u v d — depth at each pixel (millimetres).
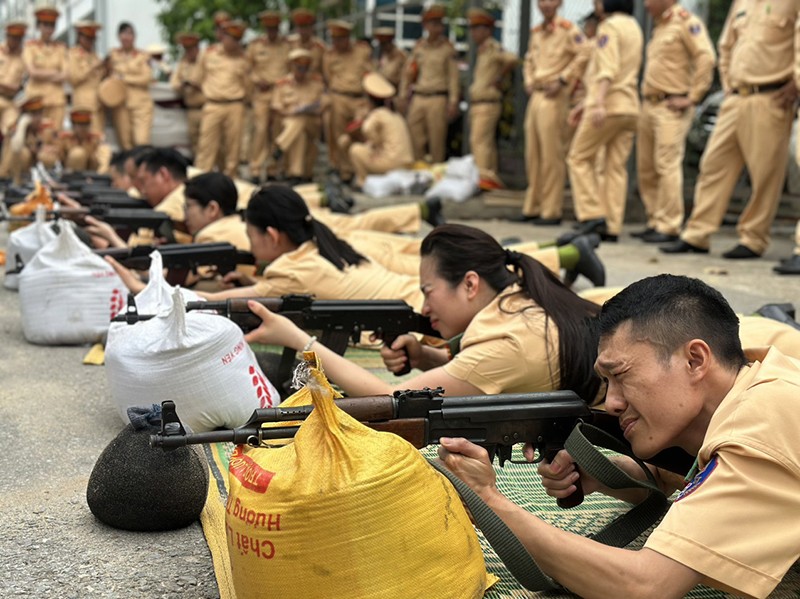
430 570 1875
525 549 1951
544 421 2207
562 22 9352
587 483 2393
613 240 8641
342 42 13039
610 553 1860
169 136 14055
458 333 3055
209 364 3006
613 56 8117
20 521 2539
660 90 8242
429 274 3041
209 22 17781
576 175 8555
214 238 4930
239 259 4539
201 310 3193
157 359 2998
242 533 1854
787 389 1835
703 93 8109
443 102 12305
